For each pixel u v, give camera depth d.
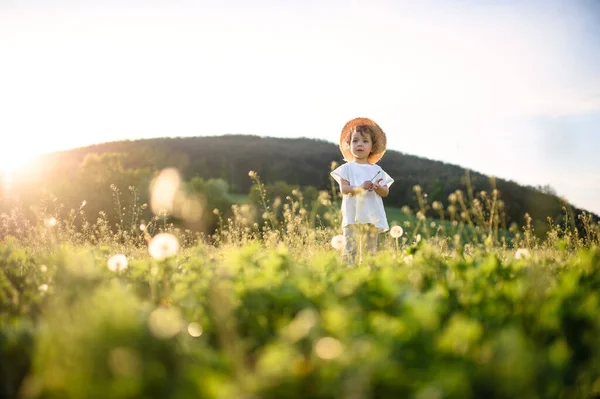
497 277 2.61
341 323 1.59
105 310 1.40
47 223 4.46
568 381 1.57
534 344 1.73
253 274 2.46
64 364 1.32
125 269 3.26
